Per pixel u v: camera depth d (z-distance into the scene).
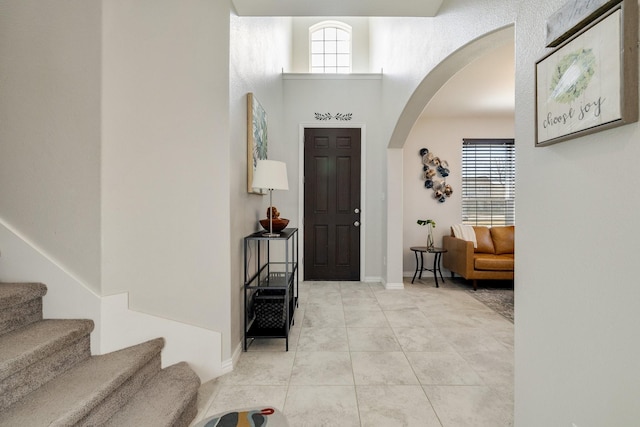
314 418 1.64
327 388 1.91
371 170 4.56
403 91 3.38
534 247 1.27
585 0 0.94
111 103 1.70
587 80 0.95
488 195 5.05
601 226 0.95
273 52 3.86
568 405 1.10
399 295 3.91
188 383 1.66
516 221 1.39
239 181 2.33
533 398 1.29
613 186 0.91
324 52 5.46
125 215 1.74
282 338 2.63
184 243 1.92
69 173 1.65
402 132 3.86
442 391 1.88
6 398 1.15
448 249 4.75
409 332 2.75
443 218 5.04
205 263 2.00
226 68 2.02
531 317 1.29
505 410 1.70
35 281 1.61
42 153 1.64
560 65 1.07
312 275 4.61
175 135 1.89
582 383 1.04
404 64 3.35
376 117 4.54
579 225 1.04
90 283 1.65
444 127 5.02
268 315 2.61
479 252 4.65
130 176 1.75
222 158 2.02
